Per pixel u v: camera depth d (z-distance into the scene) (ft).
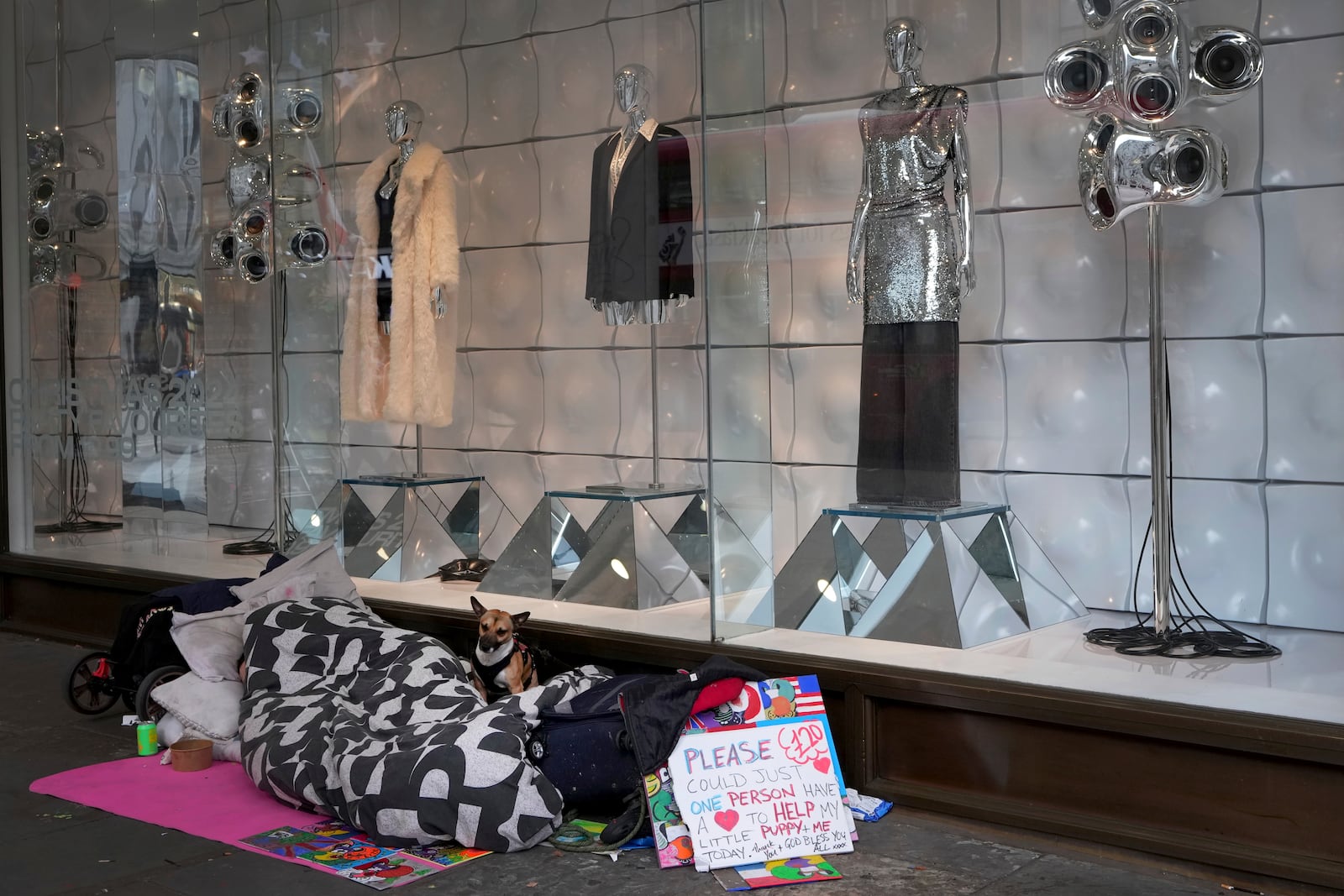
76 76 18.44
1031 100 11.21
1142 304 11.28
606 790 10.03
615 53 14.94
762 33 12.02
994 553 11.75
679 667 11.71
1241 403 10.89
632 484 15.02
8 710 14.32
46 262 18.60
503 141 16.33
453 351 16.14
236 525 17.13
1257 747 8.53
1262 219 10.64
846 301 11.97
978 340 11.95
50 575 17.95
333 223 16.14
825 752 9.87
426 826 9.62
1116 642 10.89
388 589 15.01
